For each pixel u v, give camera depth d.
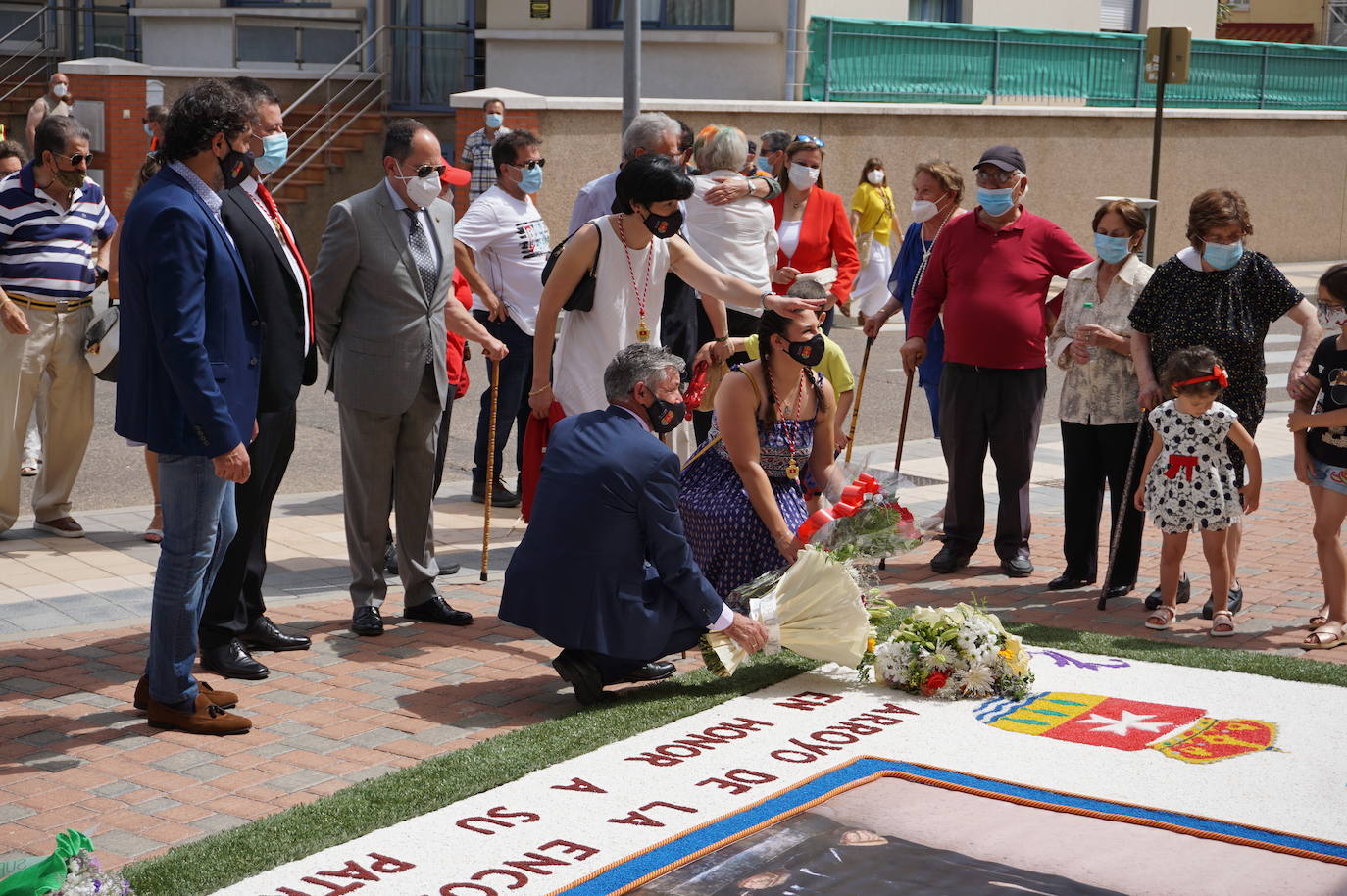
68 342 7.76
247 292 5.07
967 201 21.30
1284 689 5.56
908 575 7.49
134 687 5.59
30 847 4.18
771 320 5.84
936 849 4.11
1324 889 3.89
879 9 20.80
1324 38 34.97
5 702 5.39
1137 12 24.83
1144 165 23.47
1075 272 7.07
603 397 6.43
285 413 5.72
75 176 7.66
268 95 5.59
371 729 5.19
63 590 6.88
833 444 6.28
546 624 5.36
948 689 5.45
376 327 6.15
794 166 8.66
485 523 7.23
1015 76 22.39
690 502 6.04
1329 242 26.52
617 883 3.88
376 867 4.00
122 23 22.81
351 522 6.35
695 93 20.06
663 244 6.45
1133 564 7.05
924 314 7.66
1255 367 6.47
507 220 8.58
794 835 4.20
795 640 5.59
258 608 6.07
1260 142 25.00
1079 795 4.50
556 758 4.79
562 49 20.17
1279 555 7.86
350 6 21.42
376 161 20.92
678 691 5.57
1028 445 7.38
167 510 5.03
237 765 4.85
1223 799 4.51
